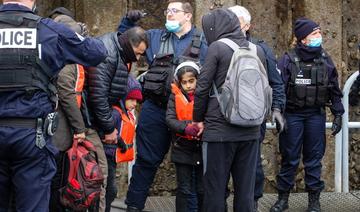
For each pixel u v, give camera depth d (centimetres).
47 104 396
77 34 404
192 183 572
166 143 608
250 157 507
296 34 629
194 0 751
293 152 638
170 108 553
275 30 815
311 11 775
